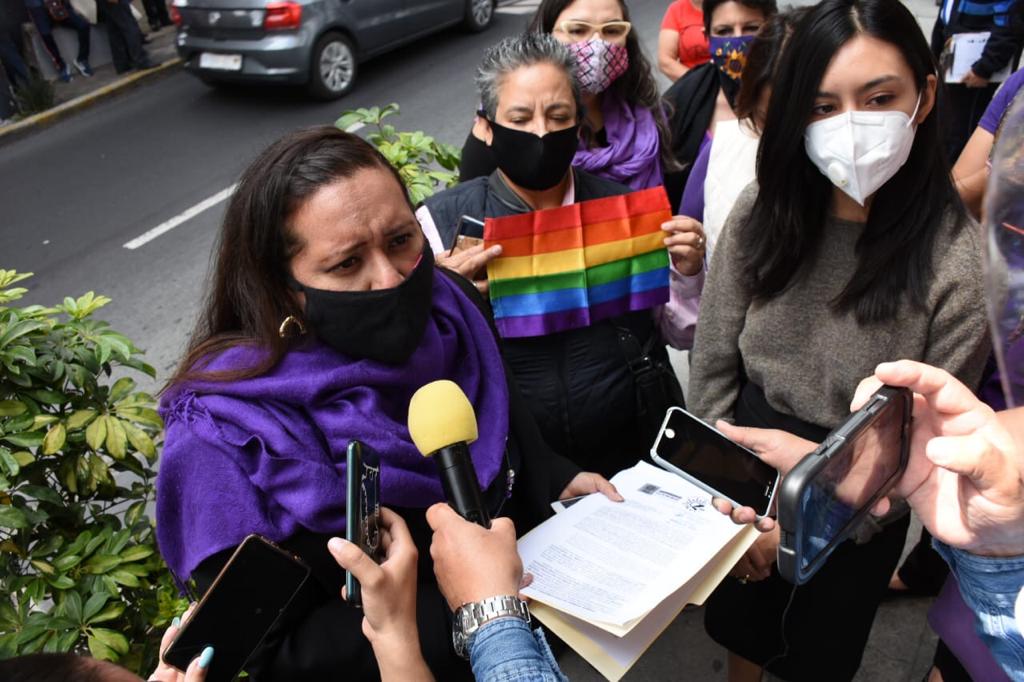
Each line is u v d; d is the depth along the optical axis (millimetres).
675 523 1464
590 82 2584
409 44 9602
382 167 1325
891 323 1618
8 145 8547
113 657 1864
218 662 1125
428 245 1417
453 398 1237
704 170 2369
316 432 1294
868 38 1481
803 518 1020
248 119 8141
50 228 6562
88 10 9898
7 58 8930
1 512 1918
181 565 1293
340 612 1296
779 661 1958
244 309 1337
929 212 1567
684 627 2535
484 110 2088
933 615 1598
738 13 2729
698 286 2148
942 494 1197
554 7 2670
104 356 2119
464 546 1107
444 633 1314
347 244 1254
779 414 1825
